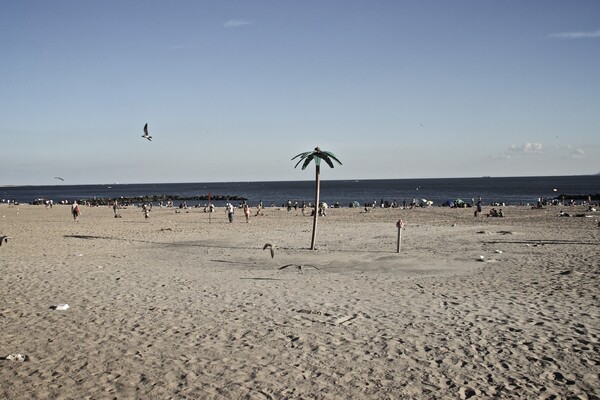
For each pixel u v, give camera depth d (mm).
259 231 27984
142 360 7016
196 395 5840
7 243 22031
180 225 33406
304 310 9703
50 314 9562
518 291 11312
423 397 5762
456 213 43656
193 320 9094
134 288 12055
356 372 6523
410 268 14844
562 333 8047
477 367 6660
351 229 28656
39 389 6012
